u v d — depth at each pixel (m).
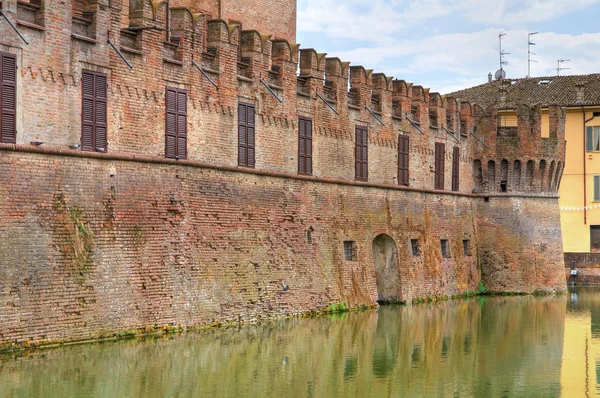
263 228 49.91
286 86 52.44
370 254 59.28
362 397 32.78
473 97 89.81
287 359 38.88
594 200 90.75
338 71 57.31
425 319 54.28
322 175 55.53
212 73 46.88
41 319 36.72
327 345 42.94
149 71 42.81
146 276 41.75
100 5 40.19
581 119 90.81
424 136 66.44
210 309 45.41
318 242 54.47
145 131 42.53
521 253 72.62
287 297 51.12
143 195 42.03
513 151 72.69
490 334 49.09
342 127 57.47
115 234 40.34
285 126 52.28
